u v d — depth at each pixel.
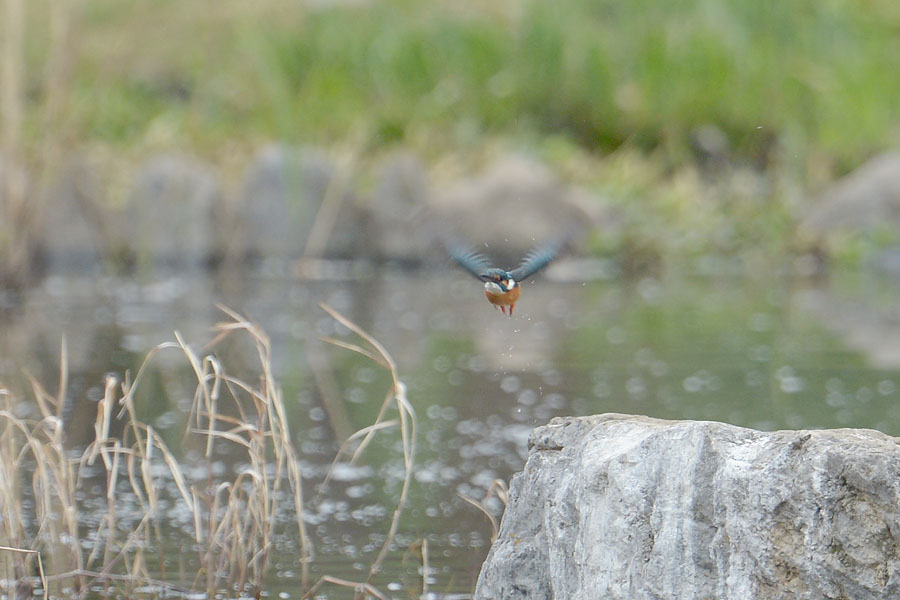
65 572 8.02
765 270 23.61
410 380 13.75
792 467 5.75
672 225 24.53
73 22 20.25
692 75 27.53
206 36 28.41
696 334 16.56
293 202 23.53
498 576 6.61
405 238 23.44
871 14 29.22
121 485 10.04
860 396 12.67
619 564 5.98
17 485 9.70
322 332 16.64
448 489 9.91
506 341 16.03
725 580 5.77
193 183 23.17
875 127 27.00
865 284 21.69
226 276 22.14
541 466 6.68
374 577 7.95
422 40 28.34
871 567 5.57
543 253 6.23
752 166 27.03
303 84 27.84
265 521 7.79
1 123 20.89
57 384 13.25
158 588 7.78
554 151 26.28
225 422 11.95
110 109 25.61
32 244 21.09
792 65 27.83
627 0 28.92
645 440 6.09
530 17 28.20
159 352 15.09
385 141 26.36
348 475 10.30
